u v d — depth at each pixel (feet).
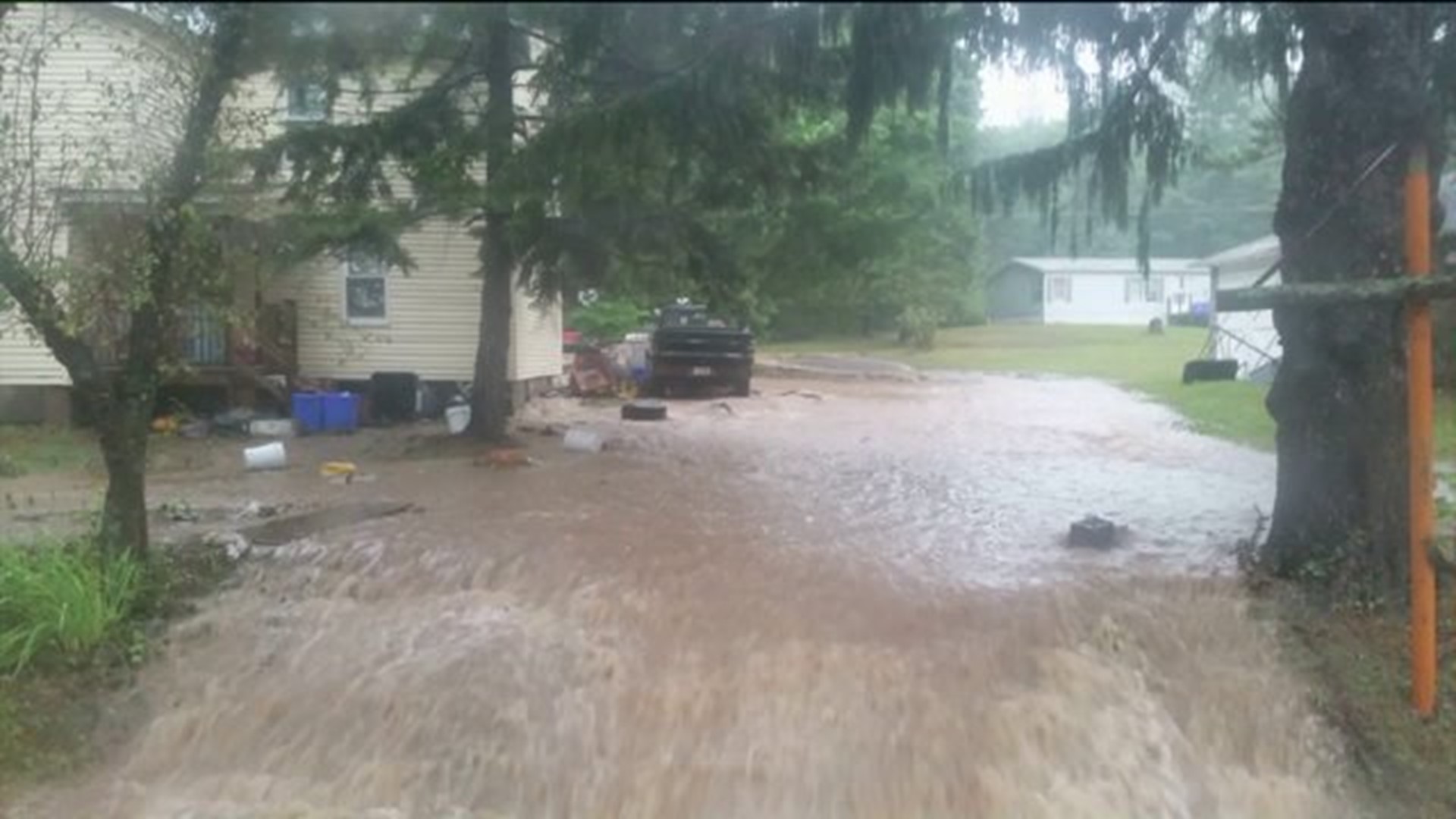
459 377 59.36
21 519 32.17
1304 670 22.47
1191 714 21.71
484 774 20.61
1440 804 19.75
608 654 22.94
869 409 64.08
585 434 47.34
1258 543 28.78
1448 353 54.29
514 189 34.06
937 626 24.13
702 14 15.69
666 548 29.32
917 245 58.65
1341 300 20.27
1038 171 25.73
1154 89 25.03
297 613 25.16
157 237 24.77
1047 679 22.25
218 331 40.63
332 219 39.11
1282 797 20.13
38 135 25.16
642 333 92.73
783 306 98.48
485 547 29.12
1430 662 20.95
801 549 29.45
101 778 20.95
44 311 24.39
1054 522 32.81
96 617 23.54
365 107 38.29
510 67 36.65
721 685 21.95
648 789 20.13
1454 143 26.86
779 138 32.40
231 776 20.92
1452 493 35.65
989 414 60.90
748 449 46.80
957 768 20.29
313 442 49.44
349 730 21.53
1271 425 53.16
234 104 25.57
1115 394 72.02
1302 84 24.44
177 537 29.94
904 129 26.78
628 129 24.95
